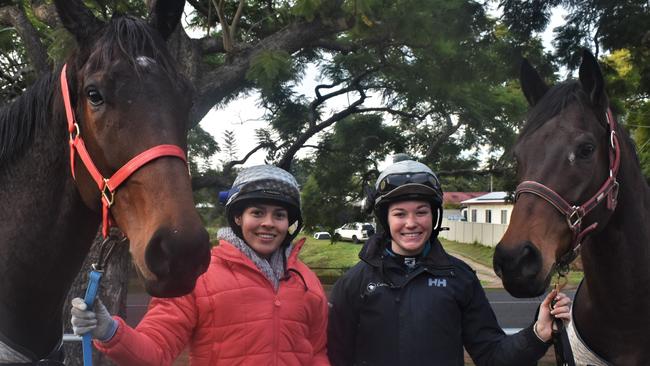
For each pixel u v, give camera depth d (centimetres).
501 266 222
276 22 709
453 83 694
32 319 185
